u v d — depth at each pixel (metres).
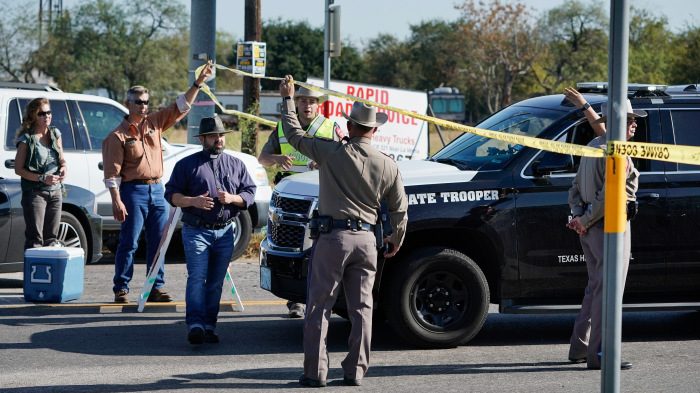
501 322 15.59
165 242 15.58
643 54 117.38
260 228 21.23
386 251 11.59
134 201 15.67
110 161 15.44
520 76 124.25
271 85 136.62
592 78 125.25
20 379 11.52
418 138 28.69
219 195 13.14
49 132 16.81
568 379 11.72
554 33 128.12
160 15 118.56
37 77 113.81
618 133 8.36
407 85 158.38
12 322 14.73
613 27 8.28
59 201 16.95
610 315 8.45
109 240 22.34
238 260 21.17
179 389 11.17
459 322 13.22
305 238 13.12
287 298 13.48
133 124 15.53
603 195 11.65
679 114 14.12
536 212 13.29
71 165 19.70
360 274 11.20
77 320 14.99
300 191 13.34
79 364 12.30
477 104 135.75
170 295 17.08
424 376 11.86
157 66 117.50
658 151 9.66
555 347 13.65
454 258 13.06
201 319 13.28
